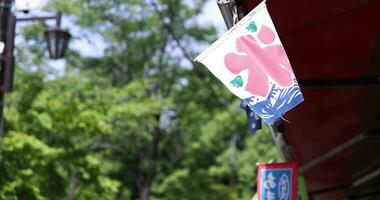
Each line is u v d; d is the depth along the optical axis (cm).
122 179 3200
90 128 1719
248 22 555
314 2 618
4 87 961
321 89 797
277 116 523
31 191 1354
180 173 2947
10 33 983
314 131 942
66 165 1656
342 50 723
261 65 542
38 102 1669
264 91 535
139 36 2905
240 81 541
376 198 1248
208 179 3011
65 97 1838
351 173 1153
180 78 2970
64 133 1677
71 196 1695
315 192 1255
